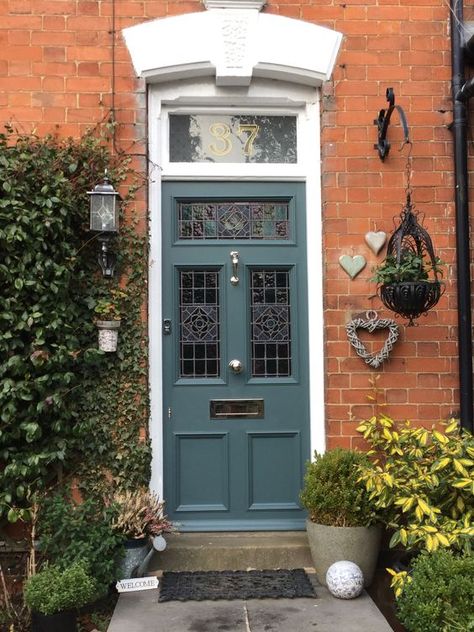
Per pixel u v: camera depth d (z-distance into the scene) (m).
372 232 4.24
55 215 3.93
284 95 4.39
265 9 4.28
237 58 4.22
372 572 3.74
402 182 4.29
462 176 4.24
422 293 3.74
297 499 4.32
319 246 4.34
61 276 3.93
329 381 4.18
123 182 4.17
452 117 4.32
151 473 4.15
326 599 3.56
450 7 4.34
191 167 4.40
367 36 4.32
